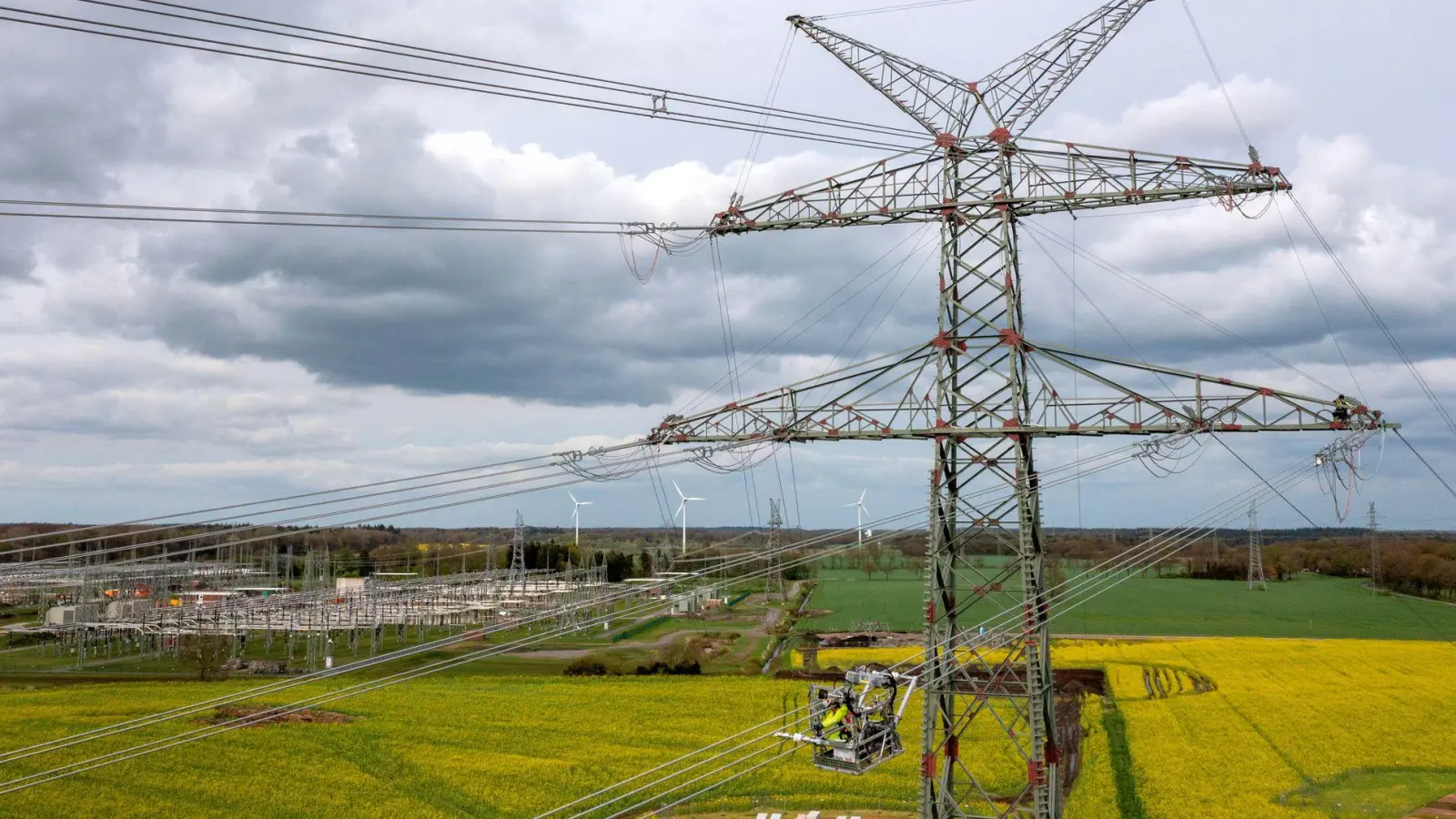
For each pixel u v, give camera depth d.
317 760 63.97
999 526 38.22
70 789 57.41
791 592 176.62
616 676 92.88
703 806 54.03
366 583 143.88
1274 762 61.75
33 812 53.41
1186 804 54.09
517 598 134.00
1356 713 73.94
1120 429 37.88
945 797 38.56
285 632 121.19
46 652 111.50
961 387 39.19
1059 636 114.56
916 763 61.16
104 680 93.31
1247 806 53.72
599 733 70.62
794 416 40.25
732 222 42.44
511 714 76.50
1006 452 38.47
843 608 152.88
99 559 113.38
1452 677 87.06
